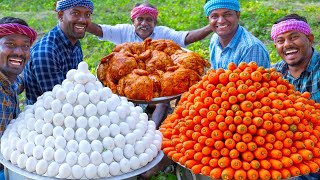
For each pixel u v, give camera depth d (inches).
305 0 446.6
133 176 114.1
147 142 118.5
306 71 145.6
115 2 492.4
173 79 151.6
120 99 125.0
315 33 331.3
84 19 160.7
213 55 184.5
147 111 192.5
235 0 162.1
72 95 113.1
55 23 409.1
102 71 159.5
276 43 147.1
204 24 386.9
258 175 105.2
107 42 331.9
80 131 110.6
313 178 139.8
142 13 198.5
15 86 151.1
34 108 119.0
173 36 205.6
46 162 109.3
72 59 168.7
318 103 132.3
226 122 108.0
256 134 108.0
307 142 108.0
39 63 154.4
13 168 112.8
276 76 115.6
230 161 107.1
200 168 109.1
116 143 112.3
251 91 110.1
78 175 107.7
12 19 132.5
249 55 161.0
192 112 112.8
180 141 116.4
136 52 167.8
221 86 112.8
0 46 130.0
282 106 109.4
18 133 117.4
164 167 138.0
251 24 361.4
